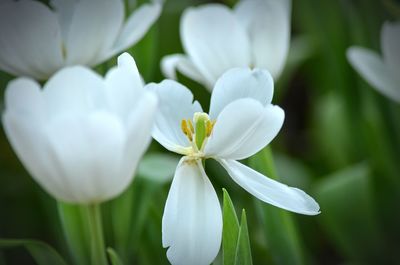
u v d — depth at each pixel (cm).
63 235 62
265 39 59
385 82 63
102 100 42
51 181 41
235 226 46
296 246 56
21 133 40
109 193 42
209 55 59
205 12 59
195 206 45
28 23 51
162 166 61
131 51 61
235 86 46
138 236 58
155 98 40
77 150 40
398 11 67
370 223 70
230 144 44
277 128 45
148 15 55
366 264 70
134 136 40
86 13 52
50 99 42
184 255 44
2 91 61
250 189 45
